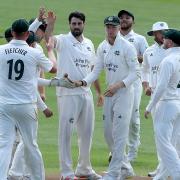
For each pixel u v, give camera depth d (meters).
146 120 66.25
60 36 44.06
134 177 44.69
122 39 42.75
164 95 40.91
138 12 132.00
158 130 41.06
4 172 38.47
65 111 43.62
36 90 39.38
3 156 38.47
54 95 75.56
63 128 43.69
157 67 45.62
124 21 50.72
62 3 137.00
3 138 38.69
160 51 45.56
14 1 136.25
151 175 45.06
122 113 42.59
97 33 109.50
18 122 39.09
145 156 52.50
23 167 41.62
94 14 127.00
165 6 140.50
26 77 38.84
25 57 38.75
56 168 47.56
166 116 40.88
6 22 115.44
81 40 44.38
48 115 41.41
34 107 39.19
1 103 38.78
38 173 39.72
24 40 39.25
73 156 52.03
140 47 50.81
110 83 43.19
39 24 42.22
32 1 137.50
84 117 44.34
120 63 42.69
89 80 43.44
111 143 43.72
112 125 43.12
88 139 44.53
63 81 40.84
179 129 41.50
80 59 43.91
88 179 44.56
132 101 43.09
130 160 49.69
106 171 45.69
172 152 40.78
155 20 124.75
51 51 42.38
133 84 46.84
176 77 40.75
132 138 49.78
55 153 52.59
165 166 41.38
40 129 61.09
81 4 137.25
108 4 139.00
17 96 38.75
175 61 40.47
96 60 43.75
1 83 38.91
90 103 44.34
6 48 38.91
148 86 47.06
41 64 39.28
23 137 39.28
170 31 41.00
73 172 43.81
